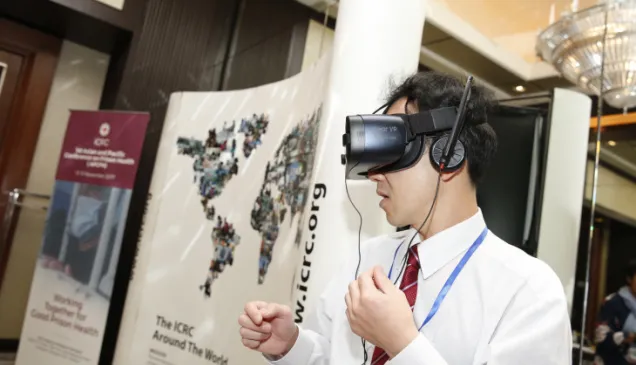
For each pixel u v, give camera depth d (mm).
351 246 1266
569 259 1451
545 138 1539
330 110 1328
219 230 2086
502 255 713
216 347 1912
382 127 726
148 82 2959
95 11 2781
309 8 2688
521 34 2393
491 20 2439
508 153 1558
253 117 2135
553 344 612
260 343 831
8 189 3035
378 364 750
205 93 2398
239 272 1938
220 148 2219
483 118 760
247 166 2078
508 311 653
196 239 2168
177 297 2135
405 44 1322
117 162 2438
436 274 747
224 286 1978
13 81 3066
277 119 2010
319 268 1265
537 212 1494
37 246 3164
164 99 3016
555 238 1470
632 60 1297
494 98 814
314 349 854
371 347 802
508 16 2344
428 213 740
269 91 2109
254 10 3096
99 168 2475
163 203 2350
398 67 1302
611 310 1387
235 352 1832
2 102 3035
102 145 2496
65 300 2373
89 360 2244
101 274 2338
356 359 809
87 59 3344
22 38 3057
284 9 2811
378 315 611
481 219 774
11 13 2918
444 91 762
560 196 1491
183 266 2170
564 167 1503
